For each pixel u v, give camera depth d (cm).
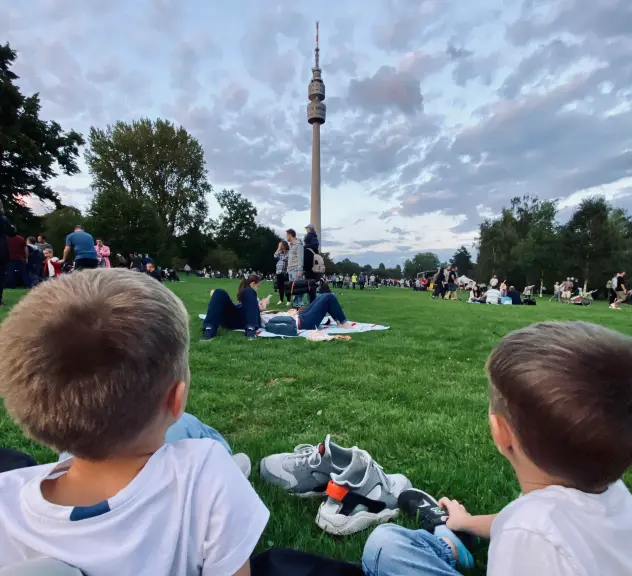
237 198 8631
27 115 3291
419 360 509
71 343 80
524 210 6372
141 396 85
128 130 5706
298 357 504
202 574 98
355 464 199
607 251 5016
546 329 104
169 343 91
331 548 175
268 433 288
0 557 86
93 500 90
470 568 163
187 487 94
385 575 135
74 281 91
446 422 310
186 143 5828
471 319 1009
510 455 111
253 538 98
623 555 89
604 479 95
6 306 814
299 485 212
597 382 88
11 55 3256
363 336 688
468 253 12738
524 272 5472
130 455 93
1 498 90
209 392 368
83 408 80
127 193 4909
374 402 353
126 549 83
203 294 1543
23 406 82
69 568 75
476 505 208
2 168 3266
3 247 810
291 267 1085
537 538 90
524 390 95
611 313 1520
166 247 5484
